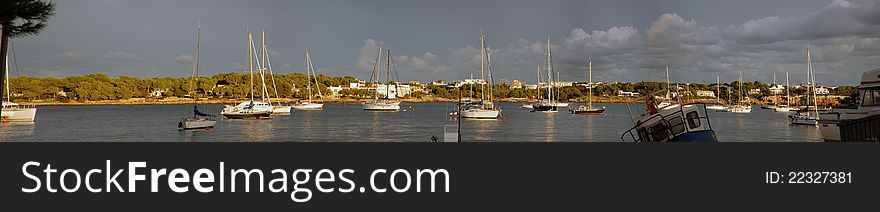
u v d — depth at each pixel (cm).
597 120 11656
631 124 10231
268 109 11856
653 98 3019
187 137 7194
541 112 15338
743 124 10812
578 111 14175
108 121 11081
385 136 7406
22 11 1945
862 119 2700
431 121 11038
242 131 8131
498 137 7288
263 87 12181
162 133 7831
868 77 2967
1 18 1939
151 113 15300
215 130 8300
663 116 2875
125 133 7862
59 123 10275
